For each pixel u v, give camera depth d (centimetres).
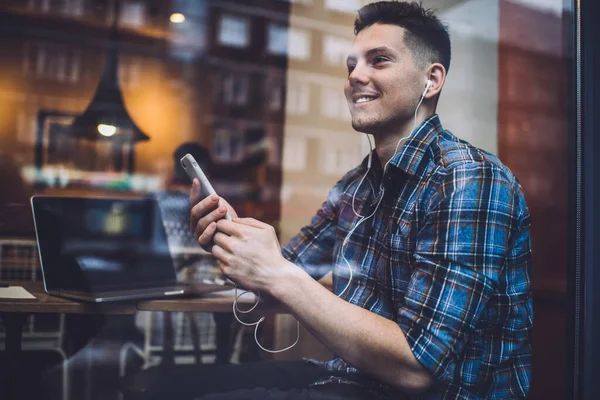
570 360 103
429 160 92
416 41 98
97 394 140
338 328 80
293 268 85
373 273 95
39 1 340
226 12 318
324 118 216
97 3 351
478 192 82
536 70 129
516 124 138
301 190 220
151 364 157
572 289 103
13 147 291
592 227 101
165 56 346
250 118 271
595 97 103
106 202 123
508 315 86
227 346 163
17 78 334
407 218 90
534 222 128
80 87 344
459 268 79
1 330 131
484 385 85
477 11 145
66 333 149
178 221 147
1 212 153
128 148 303
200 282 131
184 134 328
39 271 151
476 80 146
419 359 76
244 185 246
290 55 252
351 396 87
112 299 108
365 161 116
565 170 120
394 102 99
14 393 133
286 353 163
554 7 123
